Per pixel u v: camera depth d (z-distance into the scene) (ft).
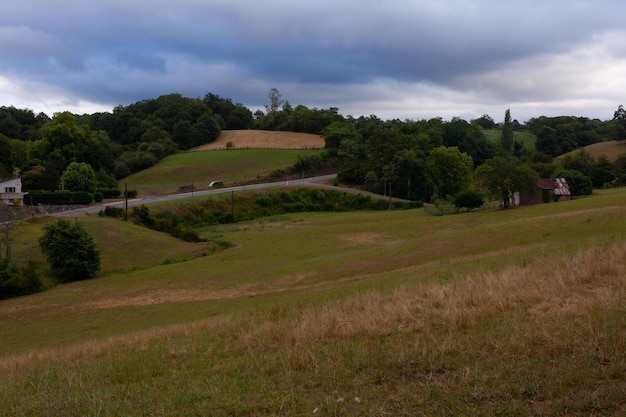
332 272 116.78
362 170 365.81
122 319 99.81
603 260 45.11
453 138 452.76
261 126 584.40
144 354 36.99
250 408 20.76
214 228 243.60
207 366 29.91
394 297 42.86
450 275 68.08
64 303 119.85
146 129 491.72
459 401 19.81
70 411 22.56
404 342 28.53
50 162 297.12
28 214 225.97
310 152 439.22
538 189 244.63
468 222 197.88
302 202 318.04
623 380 20.29
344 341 30.86
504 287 39.52
